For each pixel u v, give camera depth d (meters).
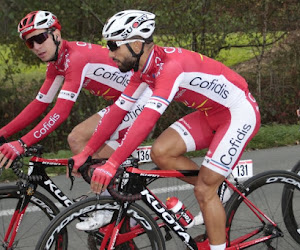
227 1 6.84
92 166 2.42
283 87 7.75
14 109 6.99
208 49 6.86
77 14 6.08
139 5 6.10
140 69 2.29
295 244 2.95
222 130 2.49
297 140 5.70
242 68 8.20
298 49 7.59
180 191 3.70
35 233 2.67
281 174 2.77
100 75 2.97
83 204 2.31
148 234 2.45
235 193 2.68
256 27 7.11
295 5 7.26
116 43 2.19
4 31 6.19
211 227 2.49
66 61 2.74
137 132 2.17
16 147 2.47
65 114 2.70
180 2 6.28
